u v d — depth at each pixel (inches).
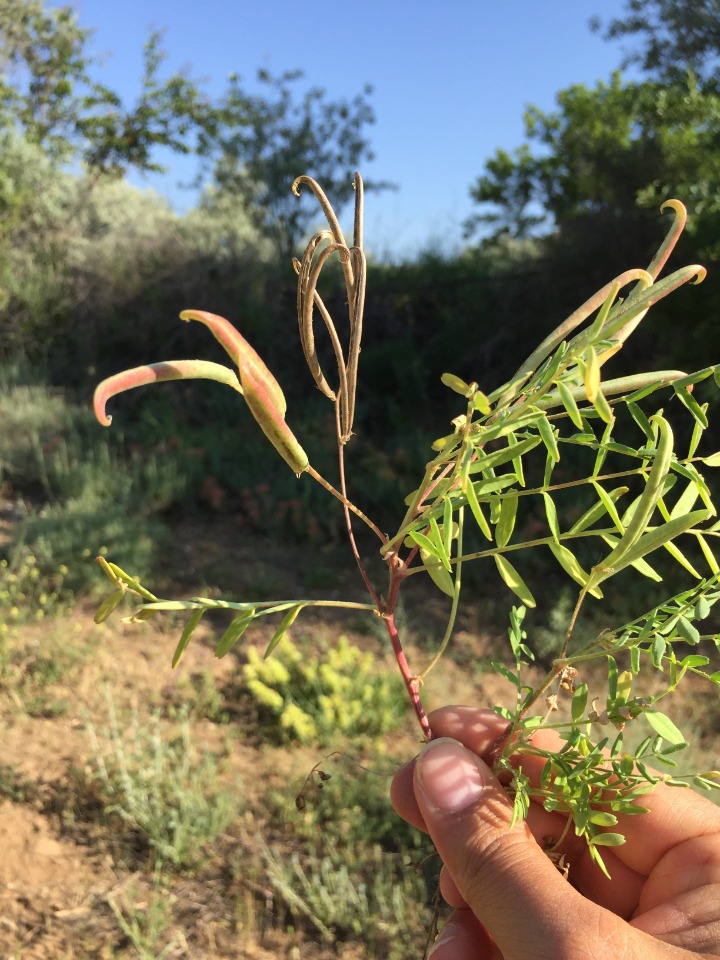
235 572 201.6
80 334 352.8
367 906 100.9
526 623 168.2
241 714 142.2
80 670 151.3
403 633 171.0
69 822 113.1
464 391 26.9
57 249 381.4
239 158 439.2
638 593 168.6
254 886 104.8
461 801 40.6
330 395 30.1
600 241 291.1
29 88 431.8
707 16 301.7
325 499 235.1
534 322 313.0
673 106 279.6
